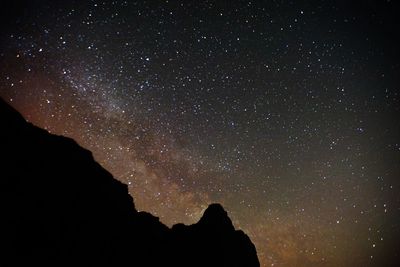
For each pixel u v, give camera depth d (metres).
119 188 11.77
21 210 7.79
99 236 9.15
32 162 9.12
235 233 13.41
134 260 9.38
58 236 8.05
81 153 11.17
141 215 11.97
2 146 8.71
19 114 10.23
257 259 13.41
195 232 12.45
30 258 7.05
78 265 7.82
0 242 6.84
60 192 9.17
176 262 10.43
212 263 11.24
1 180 7.97
